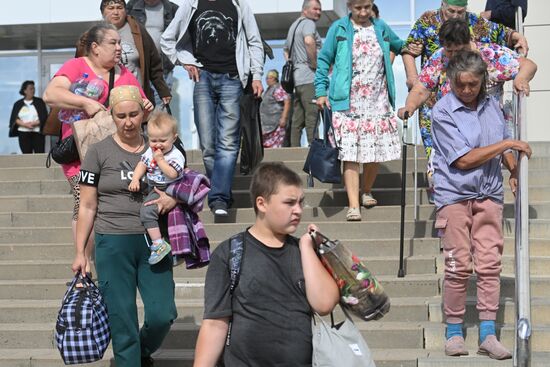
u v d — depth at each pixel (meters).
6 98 19.45
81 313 6.91
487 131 7.24
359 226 9.62
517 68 7.77
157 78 10.16
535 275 8.59
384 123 9.94
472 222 7.27
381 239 9.38
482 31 9.32
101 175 7.12
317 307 5.16
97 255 7.09
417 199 9.99
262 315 5.21
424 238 9.31
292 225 5.23
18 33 18.86
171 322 7.14
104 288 7.05
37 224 10.62
